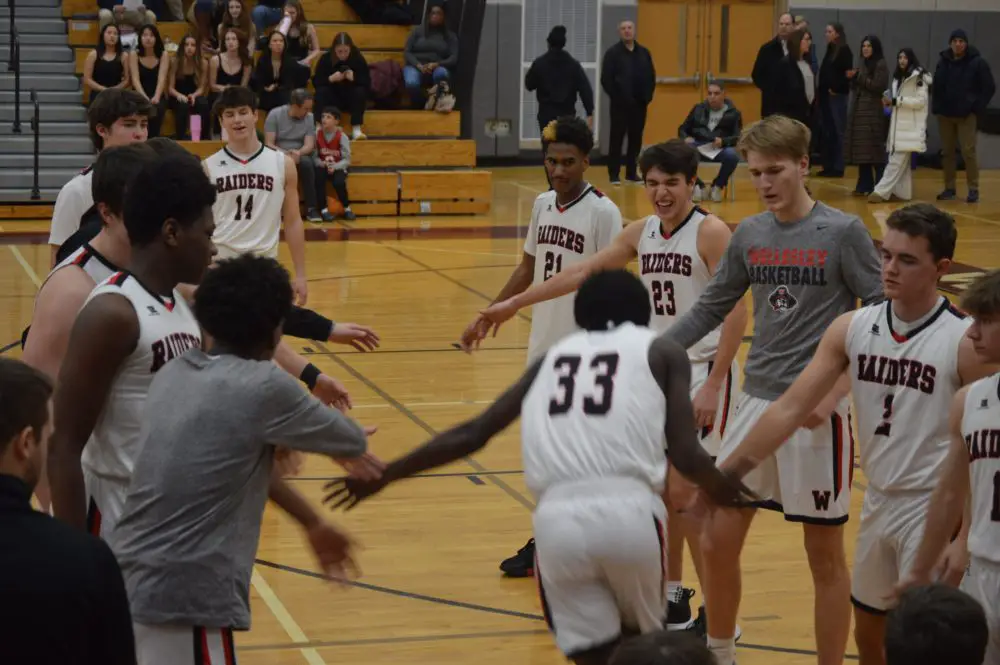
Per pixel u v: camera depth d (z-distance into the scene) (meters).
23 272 14.23
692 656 2.63
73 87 19.59
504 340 11.80
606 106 25.73
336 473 7.93
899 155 20.78
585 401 3.79
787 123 4.88
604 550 3.67
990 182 23.97
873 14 26.23
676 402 3.79
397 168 19.89
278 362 4.79
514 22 24.80
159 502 3.47
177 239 3.88
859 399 4.48
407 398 9.67
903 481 4.38
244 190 8.42
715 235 5.69
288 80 19.16
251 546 3.60
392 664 5.28
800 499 4.91
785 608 5.97
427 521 7.14
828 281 4.88
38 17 20.22
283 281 3.63
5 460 2.77
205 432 3.48
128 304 3.83
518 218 19.39
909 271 4.24
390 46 21.28
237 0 19.16
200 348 3.87
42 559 2.70
